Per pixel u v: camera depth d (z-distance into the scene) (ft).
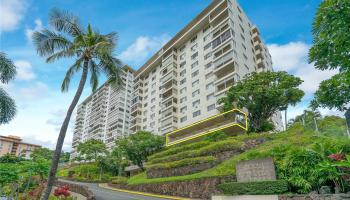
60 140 49.96
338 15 29.40
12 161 178.70
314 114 85.30
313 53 34.96
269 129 106.01
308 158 42.47
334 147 40.70
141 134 140.97
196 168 79.20
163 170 91.09
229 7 157.38
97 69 64.59
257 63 169.99
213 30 161.89
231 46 143.13
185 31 192.24
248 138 84.17
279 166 48.06
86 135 333.62
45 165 92.73
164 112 176.76
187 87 169.17
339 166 37.27
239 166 53.57
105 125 288.92
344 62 32.86
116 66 64.95
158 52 217.36
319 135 59.31
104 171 170.40
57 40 59.00
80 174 169.89
